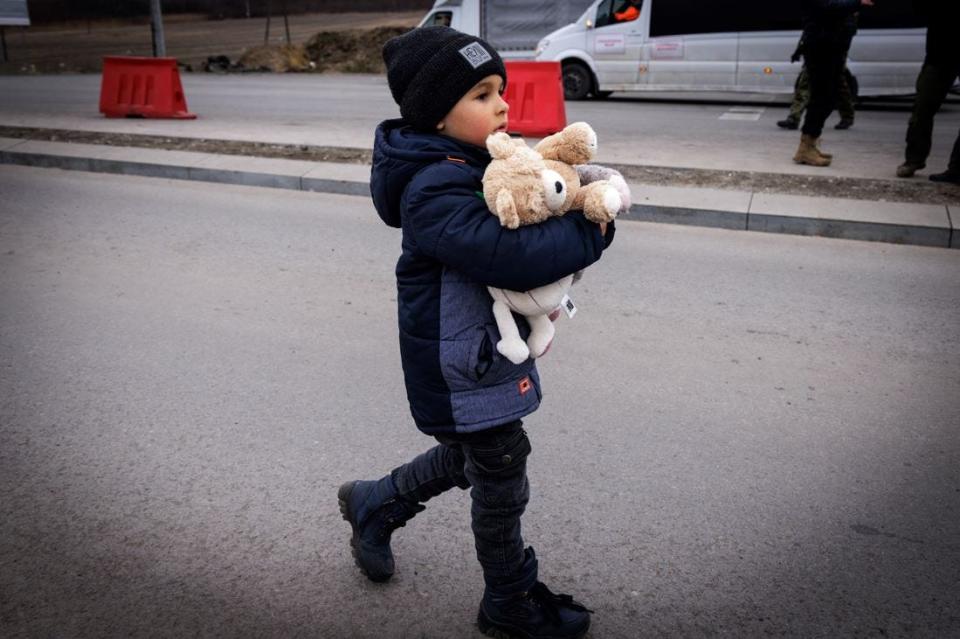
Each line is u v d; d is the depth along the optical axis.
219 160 8.86
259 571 2.65
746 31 13.61
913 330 4.61
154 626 2.40
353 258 5.95
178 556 2.71
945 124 11.73
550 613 2.31
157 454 3.33
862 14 12.70
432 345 1.97
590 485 3.12
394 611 2.48
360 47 26.05
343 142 9.92
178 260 5.87
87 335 4.54
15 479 3.15
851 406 3.73
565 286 1.95
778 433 3.50
